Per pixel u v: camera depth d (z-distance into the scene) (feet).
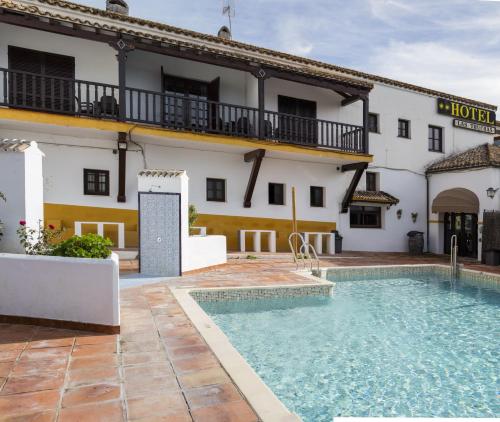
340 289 30.78
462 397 12.95
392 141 56.34
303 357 16.38
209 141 38.11
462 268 37.93
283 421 8.55
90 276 14.70
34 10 29.32
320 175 50.16
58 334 14.34
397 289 31.55
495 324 21.93
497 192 47.52
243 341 18.20
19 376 10.71
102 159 37.70
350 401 12.51
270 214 46.78
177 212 28.12
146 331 14.98
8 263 15.40
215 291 23.48
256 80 45.52
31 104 35.55
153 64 41.68
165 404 9.32
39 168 19.29
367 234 53.72
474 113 63.82
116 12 41.55
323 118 51.42
